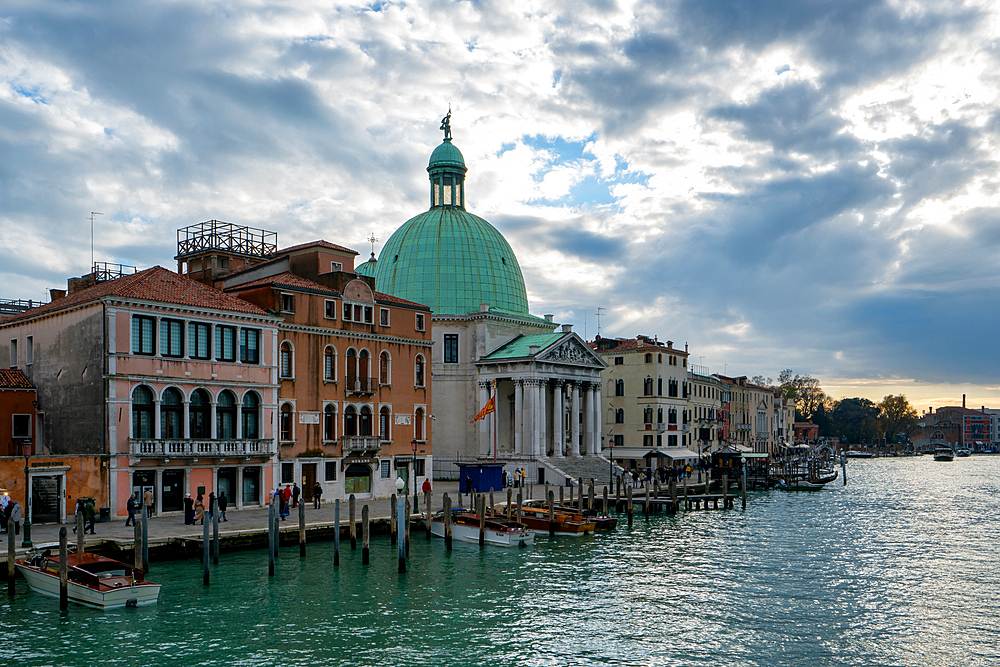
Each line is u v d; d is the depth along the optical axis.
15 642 25.19
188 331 45.22
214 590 31.44
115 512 41.50
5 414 45.25
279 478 49.88
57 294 54.31
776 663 24.59
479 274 81.00
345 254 58.38
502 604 30.52
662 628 27.83
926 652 25.80
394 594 31.56
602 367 81.44
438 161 85.94
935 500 75.75
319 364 52.97
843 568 38.41
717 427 113.31
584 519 49.81
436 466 77.62
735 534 49.47
